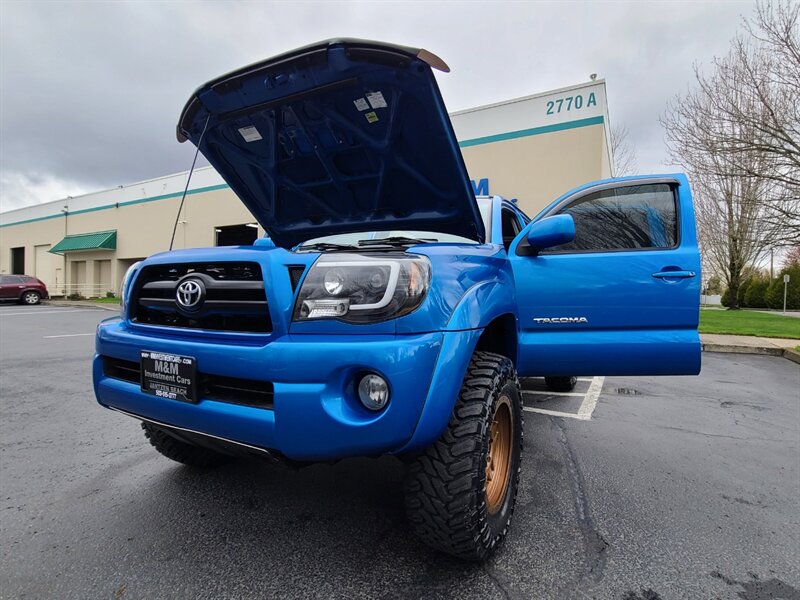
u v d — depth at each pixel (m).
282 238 3.34
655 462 3.03
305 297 1.56
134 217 23.89
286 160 2.62
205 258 1.79
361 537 2.06
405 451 1.50
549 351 2.77
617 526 2.19
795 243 10.69
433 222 2.76
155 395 1.82
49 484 2.62
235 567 1.84
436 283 1.62
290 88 2.09
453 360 1.57
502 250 2.48
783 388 5.48
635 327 2.70
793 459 3.11
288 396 1.46
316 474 2.76
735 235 15.02
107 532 2.11
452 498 1.65
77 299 25.02
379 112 2.18
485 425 1.73
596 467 2.93
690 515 2.31
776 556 1.96
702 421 4.03
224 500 2.42
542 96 11.91
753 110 10.02
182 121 2.39
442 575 1.79
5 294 20.70
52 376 5.64
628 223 2.88
